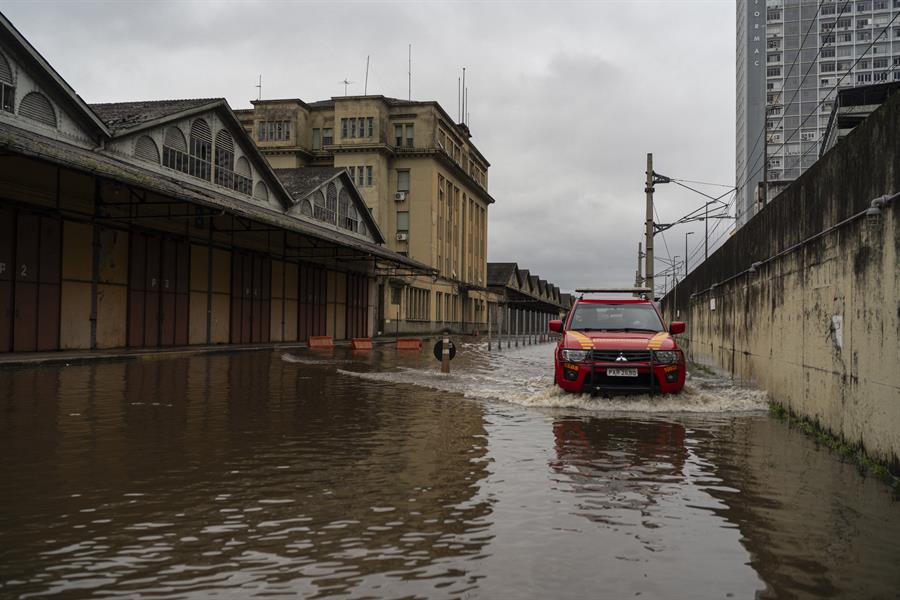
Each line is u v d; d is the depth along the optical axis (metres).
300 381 13.94
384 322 53.12
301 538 4.00
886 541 4.03
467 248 73.56
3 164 19.41
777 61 100.69
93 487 5.12
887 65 82.75
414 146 60.28
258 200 35.16
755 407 10.12
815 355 7.96
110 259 23.97
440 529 4.18
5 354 19.38
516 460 6.20
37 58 20.95
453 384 13.57
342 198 46.44
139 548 3.82
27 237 20.52
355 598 3.18
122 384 12.79
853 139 6.82
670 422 8.64
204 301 29.59
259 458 6.21
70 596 3.18
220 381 13.71
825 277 7.66
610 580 3.41
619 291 12.63
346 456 6.33
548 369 18.53
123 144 25.03
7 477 5.41
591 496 4.98
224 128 32.06
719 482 5.43
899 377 5.45
